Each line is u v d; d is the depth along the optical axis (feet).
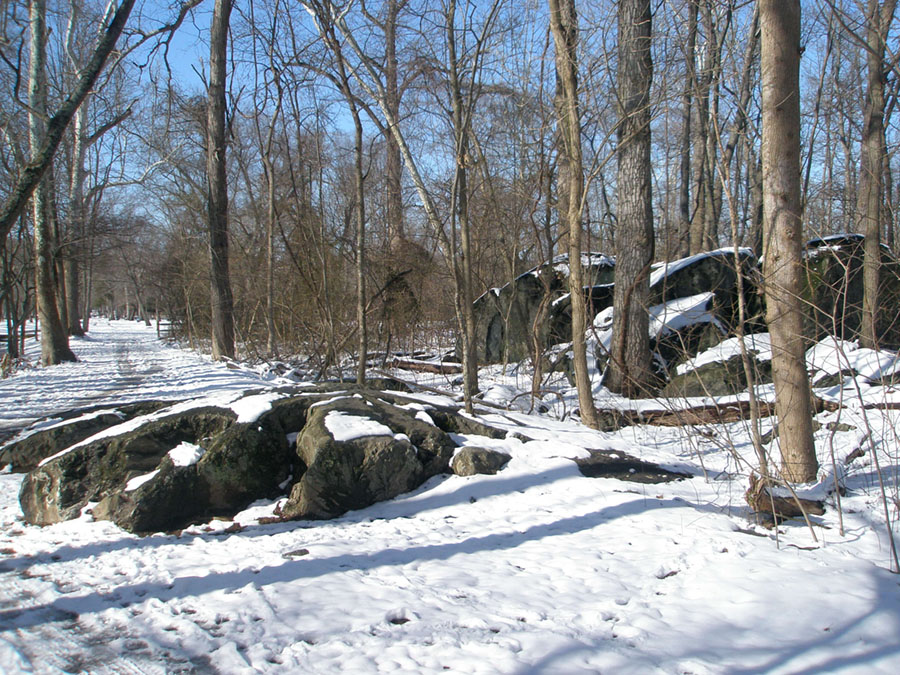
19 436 26.05
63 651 11.28
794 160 18.43
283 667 10.69
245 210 85.92
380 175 52.01
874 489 19.12
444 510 19.76
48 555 16.38
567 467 21.95
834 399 28.14
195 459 19.76
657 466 22.95
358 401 23.45
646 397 34.45
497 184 42.60
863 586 13.15
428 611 12.67
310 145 51.52
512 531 17.74
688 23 25.94
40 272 70.03
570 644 11.30
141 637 11.75
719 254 40.32
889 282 33.30
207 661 10.94
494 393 35.53
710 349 35.55
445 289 55.52
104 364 70.90
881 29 29.12
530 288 47.44
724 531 16.79
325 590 13.67
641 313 35.37
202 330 92.68
